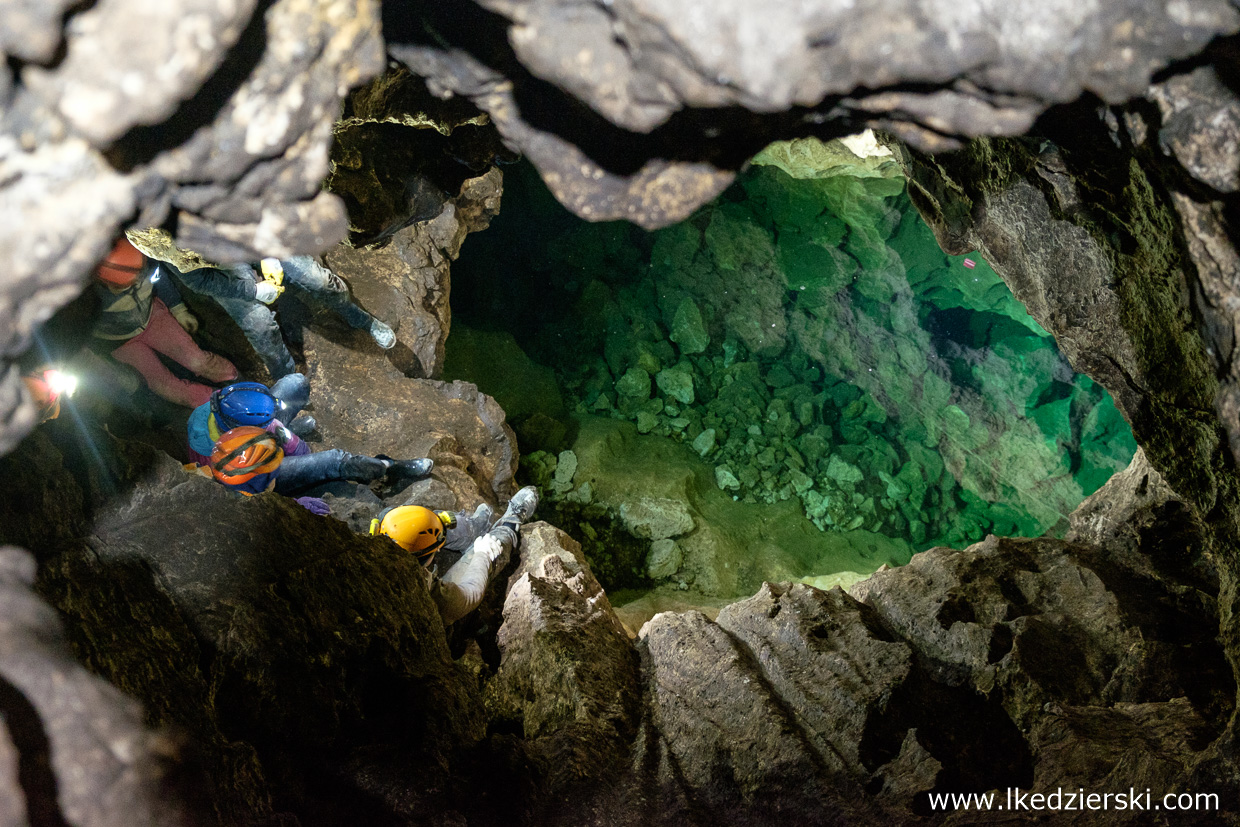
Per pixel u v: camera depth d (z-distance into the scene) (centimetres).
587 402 950
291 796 227
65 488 245
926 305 883
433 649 316
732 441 923
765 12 109
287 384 413
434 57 158
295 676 251
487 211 611
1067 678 286
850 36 114
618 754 278
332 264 525
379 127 328
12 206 104
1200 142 136
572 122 153
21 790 104
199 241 136
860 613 331
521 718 314
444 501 439
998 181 254
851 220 812
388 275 542
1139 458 382
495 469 534
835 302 924
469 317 942
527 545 432
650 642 344
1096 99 152
